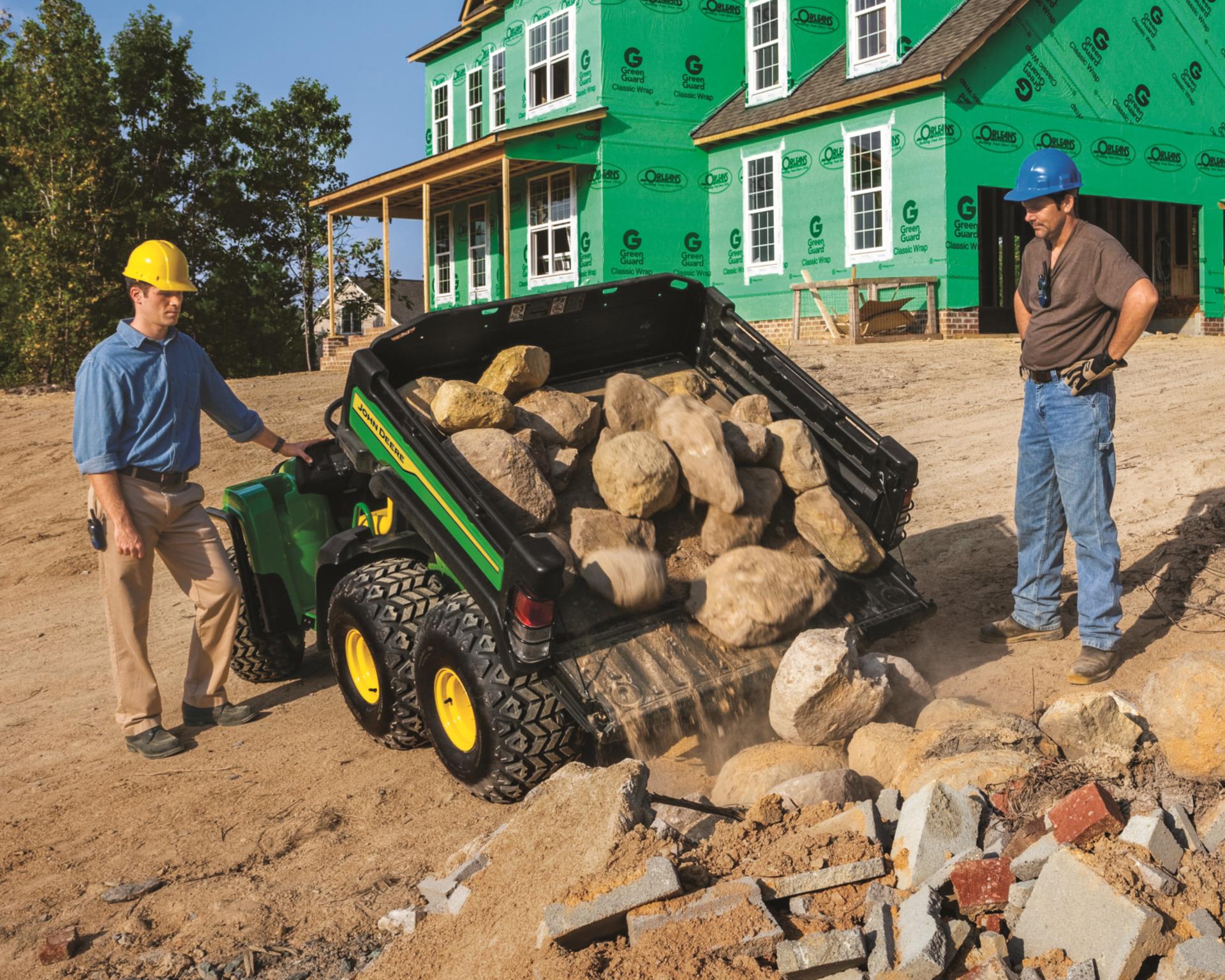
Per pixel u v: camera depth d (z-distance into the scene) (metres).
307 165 38.22
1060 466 4.72
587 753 4.04
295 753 5.08
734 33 22.48
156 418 5.17
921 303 18.12
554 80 22.95
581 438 4.82
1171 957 2.39
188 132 38.22
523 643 3.75
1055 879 2.67
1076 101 19.03
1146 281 4.42
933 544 7.03
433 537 4.25
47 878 4.01
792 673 3.92
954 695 4.70
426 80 28.70
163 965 3.35
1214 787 3.19
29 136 32.59
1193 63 20.48
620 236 21.44
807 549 4.74
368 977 3.10
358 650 4.89
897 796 3.35
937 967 2.48
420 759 4.80
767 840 3.18
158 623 8.27
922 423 10.80
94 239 31.64
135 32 37.34
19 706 6.50
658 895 2.81
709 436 4.60
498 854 3.41
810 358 15.28
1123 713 3.62
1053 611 5.17
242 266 38.50
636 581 4.14
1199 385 10.98
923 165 17.98
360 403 4.64
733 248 21.86
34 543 11.32
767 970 2.61
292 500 5.93
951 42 17.95
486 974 2.91
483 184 24.41
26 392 21.14
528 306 4.88
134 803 4.66
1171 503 6.81
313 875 3.84
